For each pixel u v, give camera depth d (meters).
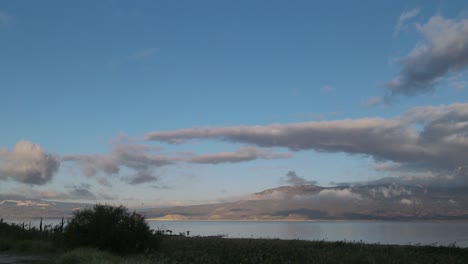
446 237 108.31
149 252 25.62
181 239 36.97
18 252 26.84
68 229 27.33
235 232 139.50
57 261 21.55
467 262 22.89
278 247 28.27
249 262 21.48
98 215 26.89
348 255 23.50
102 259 20.48
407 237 106.31
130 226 26.66
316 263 21.02
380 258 21.77
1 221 37.19
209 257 22.27
